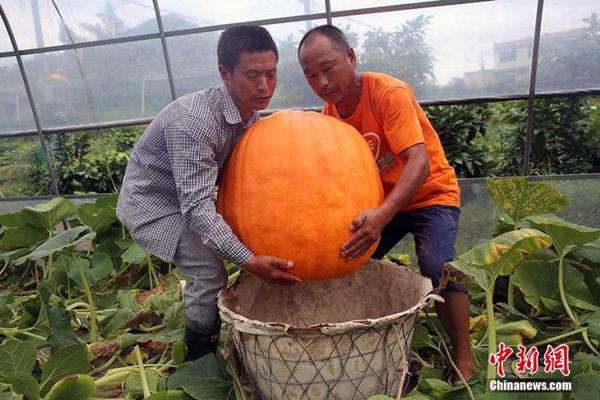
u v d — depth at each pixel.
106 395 2.42
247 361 2.10
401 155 2.20
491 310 1.97
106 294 3.53
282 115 2.19
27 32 5.62
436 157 2.39
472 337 2.57
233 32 2.03
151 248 2.29
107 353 2.66
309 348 1.91
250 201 2.06
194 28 5.21
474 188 4.12
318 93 2.32
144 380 2.28
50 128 5.96
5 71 5.83
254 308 2.46
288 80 5.27
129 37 5.36
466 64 5.07
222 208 2.18
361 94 2.36
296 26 5.14
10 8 5.52
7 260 3.84
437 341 2.60
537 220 2.37
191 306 2.33
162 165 2.22
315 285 2.56
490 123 6.31
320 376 1.94
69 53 5.60
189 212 2.06
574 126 5.98
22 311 2.96
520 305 2.91
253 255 2.02
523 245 1.91
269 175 2.04
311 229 2.01
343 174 2.05
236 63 2.03
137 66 5.52
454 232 2.35
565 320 2.72
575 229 2.30
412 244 4.02
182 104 2.13
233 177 2.14
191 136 2.05
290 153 2.05
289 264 2.01
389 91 2.24
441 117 5.99
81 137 7.49
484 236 4.13
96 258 3.37
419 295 2.22
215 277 2.27
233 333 2.09
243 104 2.12
